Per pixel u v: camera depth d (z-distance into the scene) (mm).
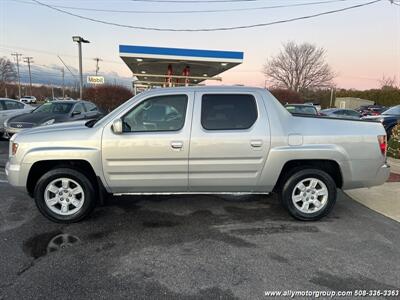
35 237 3949
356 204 5305
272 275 3145
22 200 5254
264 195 5645
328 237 4008
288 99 47594
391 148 8633
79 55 25859
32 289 2885
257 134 4250
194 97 4289
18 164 4195
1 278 3051
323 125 4406
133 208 4957
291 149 4277
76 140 4164
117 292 2859
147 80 25516
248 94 4340
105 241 3855
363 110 32188
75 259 3422
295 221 4516
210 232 4133
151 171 4258
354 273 3193
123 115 4230
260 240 3908
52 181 4309
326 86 62812
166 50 15336
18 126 9992
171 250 3641
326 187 4469
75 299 2756
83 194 4348
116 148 4160
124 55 15125
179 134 4195
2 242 3803
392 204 5289
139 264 3332
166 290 2896
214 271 3211
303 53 63125
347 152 4359
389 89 49844
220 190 4469
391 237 4023
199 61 16094
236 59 15867
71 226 4289
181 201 5293
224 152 4227
